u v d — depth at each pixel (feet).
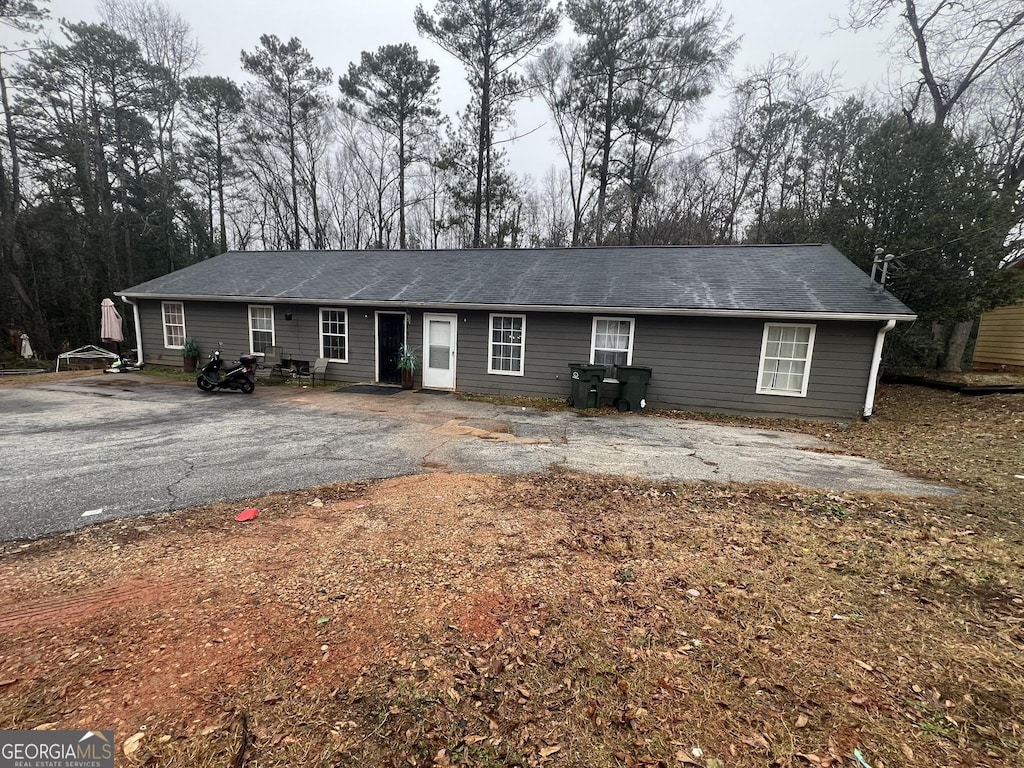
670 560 11.68
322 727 6.67
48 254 68.33
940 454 21.97
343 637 8.60
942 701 7.25
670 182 79.61
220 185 86.12
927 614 9.55
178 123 79.46
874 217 39.91
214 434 23.72
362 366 42.39
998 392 33.71
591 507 15.03
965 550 12.29
